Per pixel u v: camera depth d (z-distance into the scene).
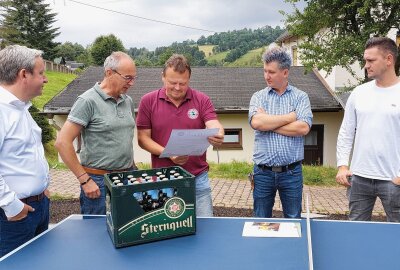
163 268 1.81
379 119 3.06
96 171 3.02
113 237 2.05
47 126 16.73
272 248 2.00
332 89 15.66
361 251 2.02
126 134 3.08
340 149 3.44
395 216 3.13
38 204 2.61
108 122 2.98
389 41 3.01
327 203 6.68
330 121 14.40
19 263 1.88
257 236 2.17
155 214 2.09
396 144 3.04
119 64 2.93
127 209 2.02
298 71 17.89
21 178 2.48
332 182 8.50
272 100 3.40
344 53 9.60
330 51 9.87
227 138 14.40
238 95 15.10
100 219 2.50
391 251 2.02
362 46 9.20
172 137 2.54
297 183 3.36
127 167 3.11
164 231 2.13
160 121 3.08
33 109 16.61
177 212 2.14
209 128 2.85
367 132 3.13
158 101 3.10
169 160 3.09
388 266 1.86
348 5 9.22
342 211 6.16
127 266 1.84
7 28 34.88
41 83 2.55
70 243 2.11
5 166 2.42
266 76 3.34
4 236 2.47
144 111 3.12
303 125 3.26
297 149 3.33
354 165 3.26
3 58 2.43
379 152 3.08
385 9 9.48
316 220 2.46
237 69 18.39
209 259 1.89
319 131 14.50
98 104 2.97
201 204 3.19
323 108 13.91
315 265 1.87
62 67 41.38
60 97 14.80
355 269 1.83
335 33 10.23
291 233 2.21
